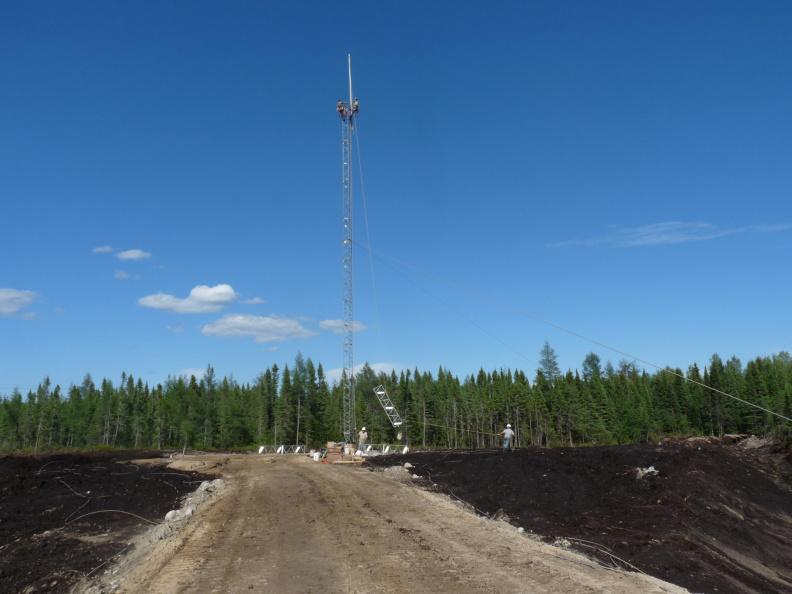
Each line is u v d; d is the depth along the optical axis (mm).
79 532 16266
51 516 18719
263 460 43719
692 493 22734
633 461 26609
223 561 12398
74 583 11172
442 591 10188
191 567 11922
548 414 83375
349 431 63344
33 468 32719
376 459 39562
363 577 11055
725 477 26016
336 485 24859
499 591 10180
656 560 13758
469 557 12586
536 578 11023
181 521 17359
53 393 82188
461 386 102500
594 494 20906
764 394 73812
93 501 21625
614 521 17766
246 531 15594
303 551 13188
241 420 91312
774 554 18516
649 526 17375
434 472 28391
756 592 13438
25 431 76812
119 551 13828
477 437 87438
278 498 21500
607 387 91562
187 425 86438
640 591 10312
